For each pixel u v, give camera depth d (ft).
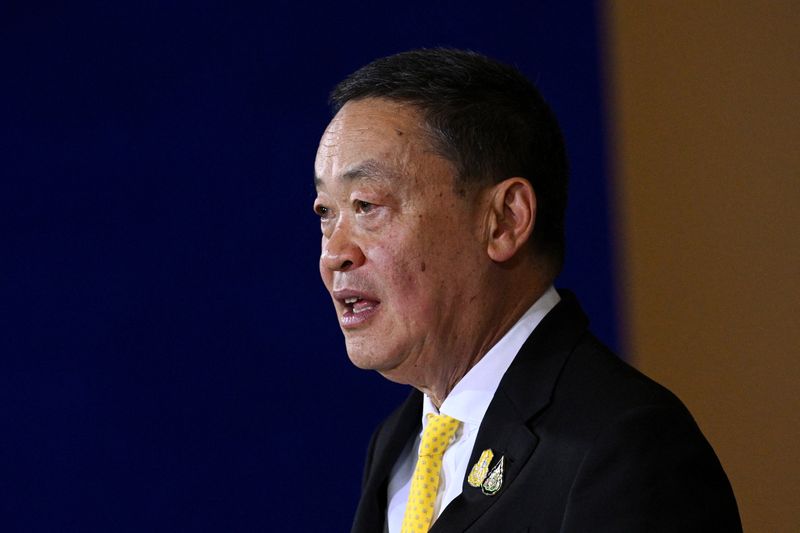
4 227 35.35
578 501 12.73
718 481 13.14
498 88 14.57
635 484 12.57
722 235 33.42
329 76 35.50
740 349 33.22
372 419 33.76
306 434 33.88
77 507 34.09
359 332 14.37
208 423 34.14
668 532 12.38
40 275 35.12
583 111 34.76
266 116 35.37
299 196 34.86
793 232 32.65
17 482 34.22
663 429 12.92
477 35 35.37
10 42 36.47
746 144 33.12
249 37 35.70
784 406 32.73
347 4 35.70
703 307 33.55
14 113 35.88
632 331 34.04
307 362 34.09
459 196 14.15
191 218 35.01
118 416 34.32
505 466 13.67
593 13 34.96
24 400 34.53
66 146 35.65
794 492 32.58
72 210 35.35
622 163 34.40
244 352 34.32
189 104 35.58
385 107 14.21
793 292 32.71
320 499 33.71
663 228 33.96
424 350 14.38
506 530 13.32
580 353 14.39
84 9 36.22
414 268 13.99
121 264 34.99
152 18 35.99
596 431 13.20
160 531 33.94
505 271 14.57
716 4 33.55
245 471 33.96
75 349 34.68
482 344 14.64
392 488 16.08
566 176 15.34
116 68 35.88
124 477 34.12
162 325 34.63
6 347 34.78
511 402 14.11
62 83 35.99
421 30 35.55
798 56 32.53
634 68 34.42
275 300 34.42
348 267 14.16
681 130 33.86
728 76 33.32
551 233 14.97
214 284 34.65
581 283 34.37
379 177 13.96
